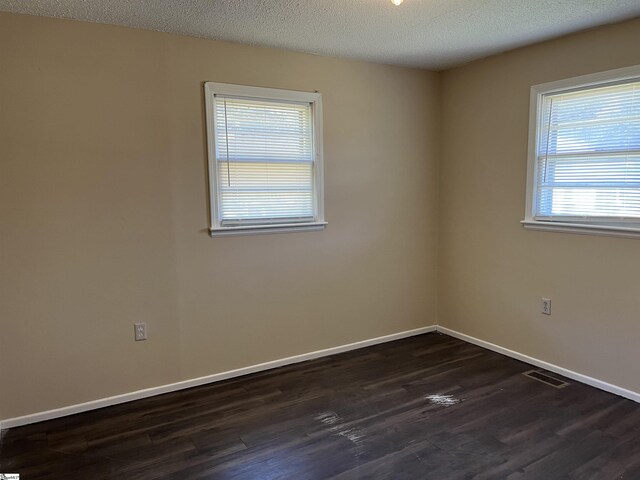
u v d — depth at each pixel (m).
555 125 3.09
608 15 2.54
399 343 3.87
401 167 3.81
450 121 3.86
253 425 2.51
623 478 2.01
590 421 2.50
